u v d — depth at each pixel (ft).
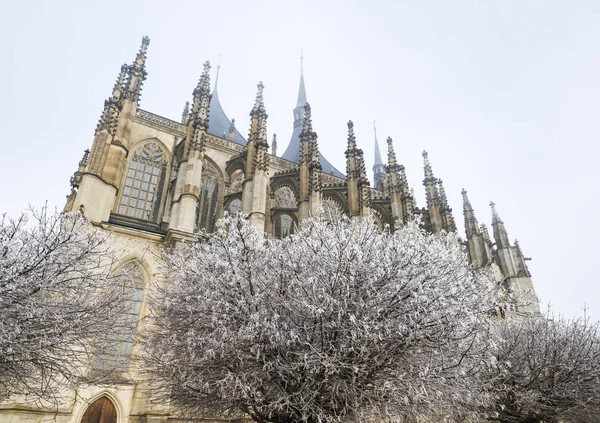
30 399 74.59
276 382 52.42
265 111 147.54
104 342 81.97
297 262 57.77
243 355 52.11
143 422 84.94
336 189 147.95
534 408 78.54
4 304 49.80
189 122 134.51
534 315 102.53
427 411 55.98
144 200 134.51
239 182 160.25
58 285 55.36
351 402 49.60
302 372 50.75
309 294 53.26
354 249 55.11
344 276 51.90
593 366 79.05
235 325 53.78
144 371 67.31
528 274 188.14
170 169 140.36
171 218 116.47
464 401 61.16
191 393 58.65
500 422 83.20
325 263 56.08
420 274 56.08
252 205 126.31
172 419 83.87
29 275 51.96
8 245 52.60
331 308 49.49
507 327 90.12
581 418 84.33
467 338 57.77
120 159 118.21
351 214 136.77
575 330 85.61
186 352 56.49
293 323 53.83
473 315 56.90
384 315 52.49
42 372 55.77
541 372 78.74
